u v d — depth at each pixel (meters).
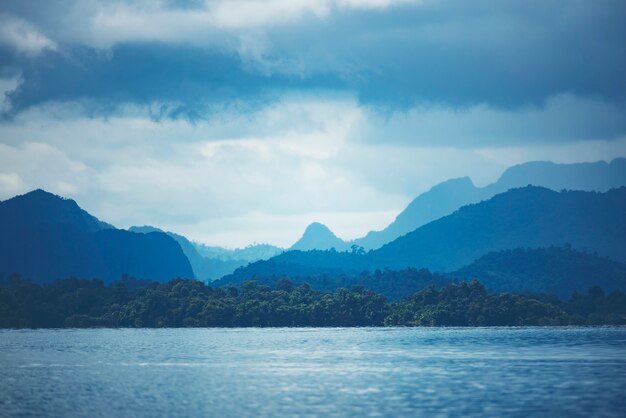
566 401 198.25
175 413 186.62
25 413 188.38
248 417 180.25
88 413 187.88
